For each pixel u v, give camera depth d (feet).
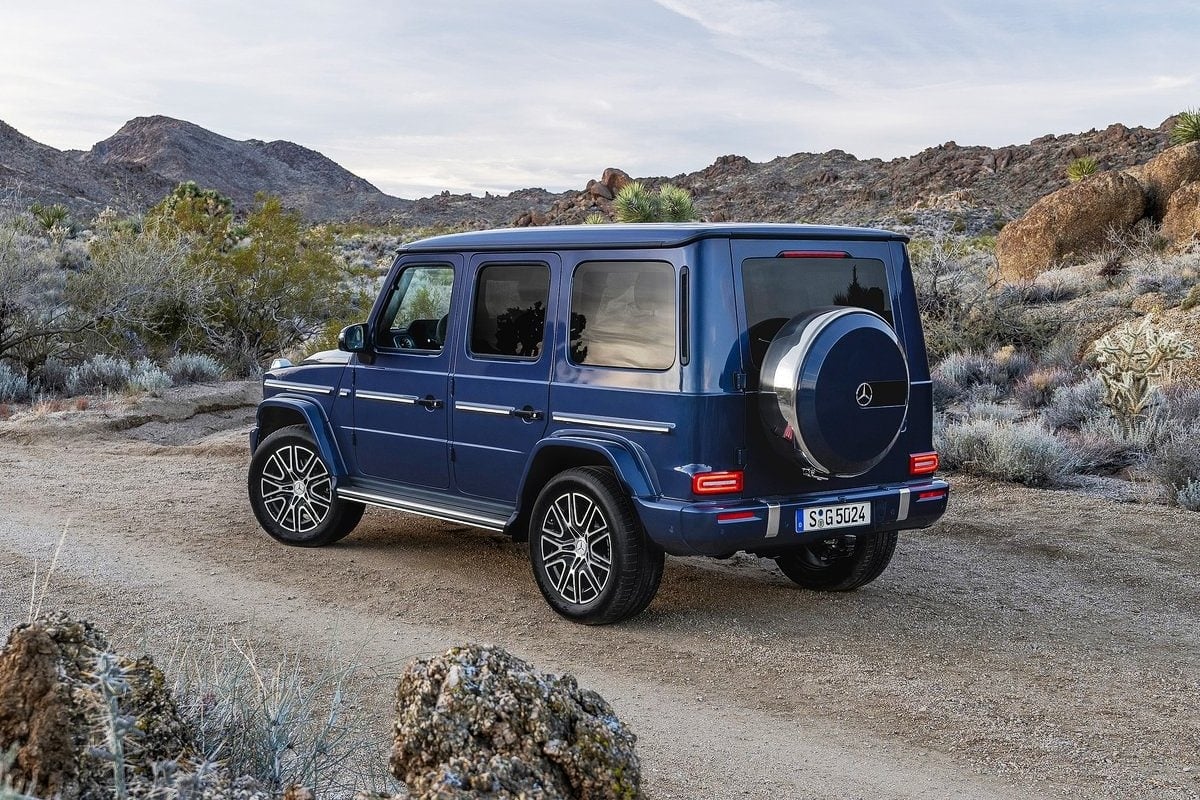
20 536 27.04
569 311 20.63
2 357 60.95
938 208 322.14
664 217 107.86
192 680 15.16
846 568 22.79
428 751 9.41
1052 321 59.67
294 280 73.56
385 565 24.80
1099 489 34.81
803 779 14.15
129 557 25.13
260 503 26.91
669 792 13.71
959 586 23.99
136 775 9.29
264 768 11.44
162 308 69.05
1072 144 615.16
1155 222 81.87
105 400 53.47
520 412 21.24
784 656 19.02
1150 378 46.47
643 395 19.30
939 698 17.07
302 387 26.20
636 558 19.63
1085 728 15.92
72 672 9.68
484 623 20.65
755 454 19.10
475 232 22.98
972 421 44.62
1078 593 23.56
